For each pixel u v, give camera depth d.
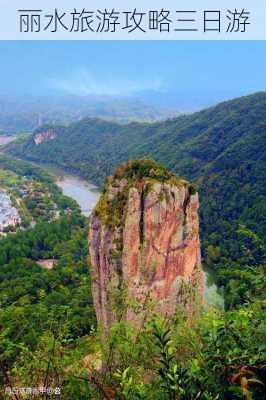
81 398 9.70
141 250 27.94
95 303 29.41
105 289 28.28
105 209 30.42
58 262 107.75
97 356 12.27
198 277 31.23
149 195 28.42
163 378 7.15
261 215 116.62
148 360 10.02
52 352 12.07
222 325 8.21
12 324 19.95
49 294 79.44
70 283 91.81
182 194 30.05
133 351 10.16
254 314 8.87
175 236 29.39
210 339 8.14
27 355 12.48
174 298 28.91
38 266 106.12
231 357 7.71
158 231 28.36
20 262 107.06
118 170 32.03
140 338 10.30
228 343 8.02
